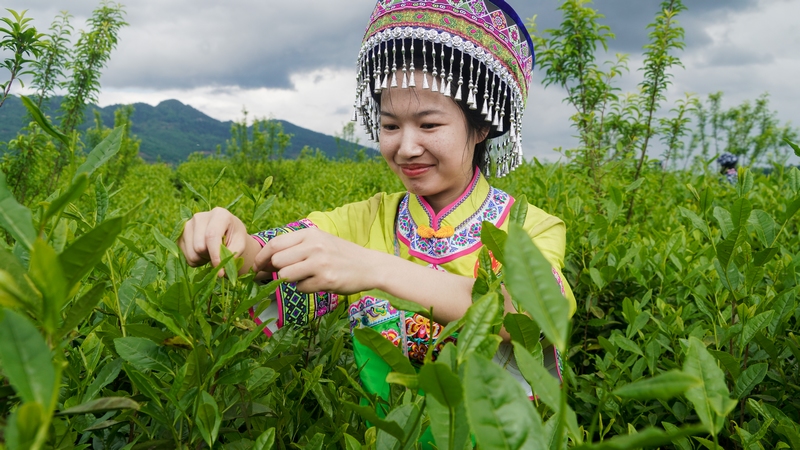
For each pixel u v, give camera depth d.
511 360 1.37
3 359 0.36
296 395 1.28
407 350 1.51
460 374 0.53
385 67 1.57
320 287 1.03
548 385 0.46
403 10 1.53
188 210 1.20
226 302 0.96
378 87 1.59
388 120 1.59
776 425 1.16
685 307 1.67
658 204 4.22
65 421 0.78
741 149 15.70
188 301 0.68
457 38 1.50
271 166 13.65
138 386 0.72
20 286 0.46
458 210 1.63
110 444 0.93
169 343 0.72
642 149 5.25
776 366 1.32
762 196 3.52
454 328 0.59
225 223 1.16
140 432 1.00
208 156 20.53
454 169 1.57
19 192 4.46
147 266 1.05
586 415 1.63
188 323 0.74
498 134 1.86
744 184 1.29
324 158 18.05
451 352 0.55
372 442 0.89
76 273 0.46
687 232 2.82
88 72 6.25
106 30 6.40
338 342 1.25
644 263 2.17
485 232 0.67
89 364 0.89
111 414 0.89
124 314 0.98
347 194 4.52
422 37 1.50
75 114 6.32
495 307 0.55
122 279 1.33
